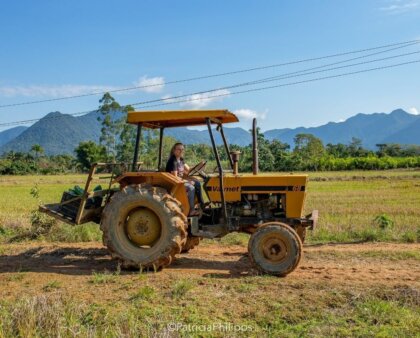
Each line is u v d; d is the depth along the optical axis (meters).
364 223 11.83
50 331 4.58
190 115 7.17
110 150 63.03
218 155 7.37
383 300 5.56
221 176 7.38
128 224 7.44
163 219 7.18
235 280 6.55
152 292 5.87
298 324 4.97
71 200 8.09
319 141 83.56
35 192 13.88
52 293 6.00
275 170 58.78
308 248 8.95
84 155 77.81
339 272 7.05
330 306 5.46
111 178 8.07
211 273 7.04
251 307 5.43
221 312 5.31
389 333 4.64
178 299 5.70
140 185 7.43
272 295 5.83
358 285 6.18
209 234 7.44
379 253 8.28
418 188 25.80
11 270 7.47
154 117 7.29
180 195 7.52
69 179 47.41
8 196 24.33
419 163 58.84
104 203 8.70
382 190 24.64
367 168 57.34
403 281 6.45
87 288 6.27
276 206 7.47
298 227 7.87
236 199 7.48
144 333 4.59
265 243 6.93
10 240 10.20
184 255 8.38
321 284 6.23
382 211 15.05
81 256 8.48
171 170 7.59
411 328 4.76
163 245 7.12
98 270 7.43
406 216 13.74
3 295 6.02
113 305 5.50
